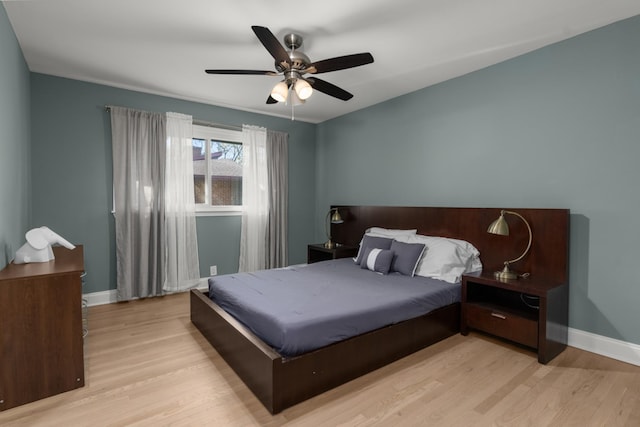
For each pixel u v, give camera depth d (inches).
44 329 72.4
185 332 108.9
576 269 99.0
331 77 129.5
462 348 98.0
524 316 94.5
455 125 130.0
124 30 95.0
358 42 101.3
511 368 86.0
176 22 90.8
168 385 77.5
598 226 94.7
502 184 116.0
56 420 65.2
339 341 78.1
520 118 110.7
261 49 106.6
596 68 94.1
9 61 87.0
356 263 143.9
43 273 72.5
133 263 141.7
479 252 120.6
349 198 182.2
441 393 74.5
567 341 100.3
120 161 137.8
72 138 131.3
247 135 173.2
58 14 86.6
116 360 89.4
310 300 89.6
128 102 142.8
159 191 146.2
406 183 150.3
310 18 88.4
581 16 87.7
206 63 117.0
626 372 84.1
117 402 71.0
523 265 108.4
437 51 107.6
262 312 79.8
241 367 79.6
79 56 111.6
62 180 129.6
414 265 122.6
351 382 78.7
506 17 88.1
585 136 96.6
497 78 116.6
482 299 112.2
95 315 124.3
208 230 166.4
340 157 187.6
